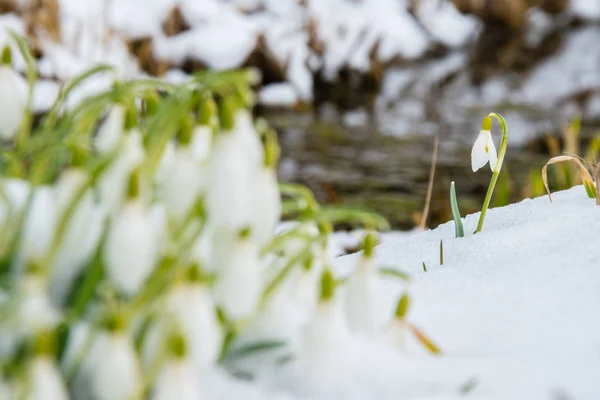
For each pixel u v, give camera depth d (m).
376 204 2.14
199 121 0.72
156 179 0.72
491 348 0.78
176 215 0.69
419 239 1.04
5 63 0.74
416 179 2.42
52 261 0.69
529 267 0.87
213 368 0.72
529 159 2.64
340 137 2.99
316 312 0.71
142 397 0.68
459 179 2.40
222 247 0.69
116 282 0.67
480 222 0.99
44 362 0.64
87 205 0.69
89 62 3.11
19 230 0.69
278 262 0.74
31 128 2.47
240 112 0.70
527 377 0.75
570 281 0.84
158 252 0.70
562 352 0.77
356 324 0.70
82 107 0.72
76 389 0.68
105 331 0.68
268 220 0.69
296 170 2.52
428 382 0.74
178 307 0.67
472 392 0.74
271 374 0.72
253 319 0.73
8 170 0.74
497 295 0.84
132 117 0.70
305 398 0.72
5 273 0.70
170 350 0.66
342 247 1.57
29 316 0.66
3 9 3.04
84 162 0.70
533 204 1.10
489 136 0.92
